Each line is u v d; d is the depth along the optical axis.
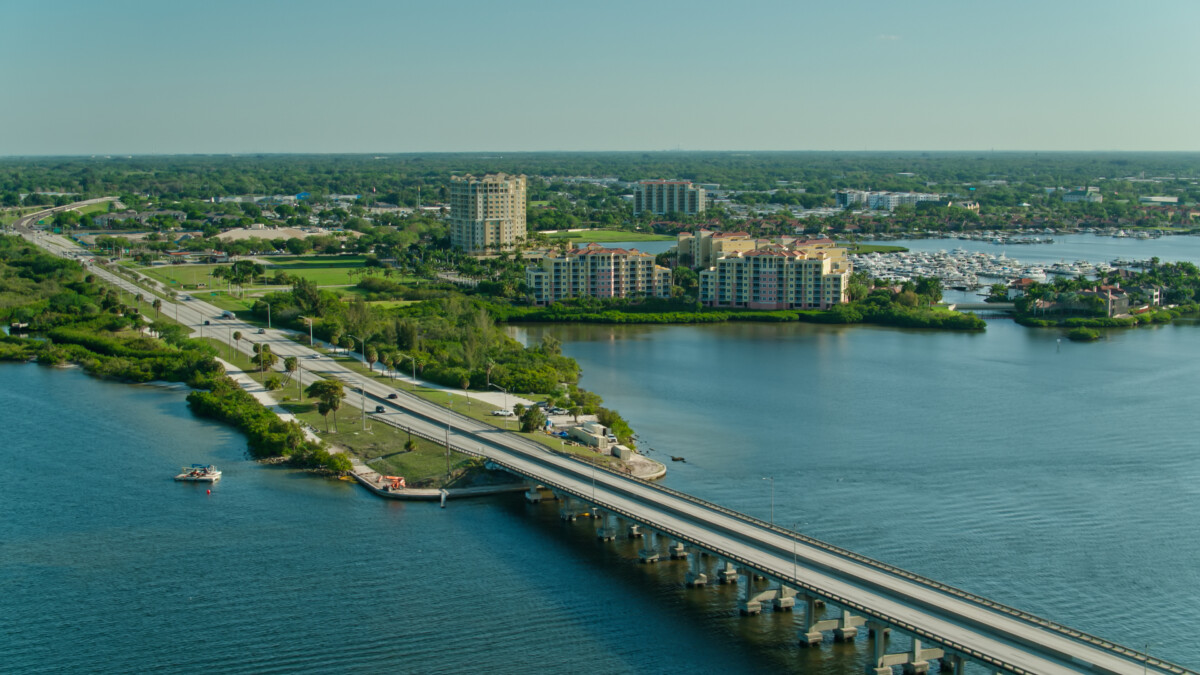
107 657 195.88
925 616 189.50
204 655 196.38
